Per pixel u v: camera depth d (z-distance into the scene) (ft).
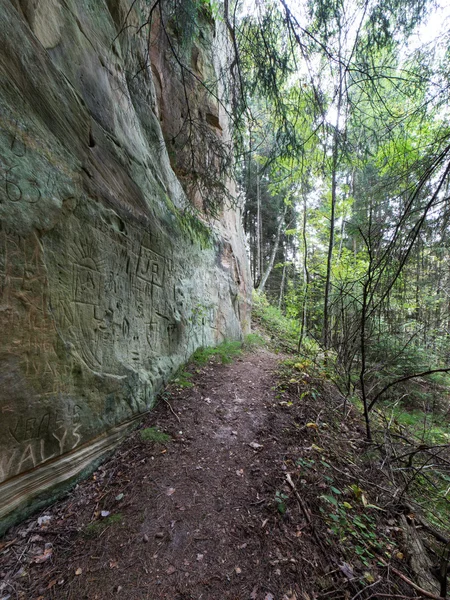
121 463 10.08
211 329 23.06
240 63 11.76
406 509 9.23
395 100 13.73
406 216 11.37
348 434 13.01
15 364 7.04
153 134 16.90
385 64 12.53
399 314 18.02
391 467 10.67
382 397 20.72
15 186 6.98
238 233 34.96
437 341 20.20
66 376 8.62
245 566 6.60
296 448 10.68
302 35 10.81
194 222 21.07
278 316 44.55
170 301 16.31
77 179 9.26
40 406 7.72
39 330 7.71
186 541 7.25
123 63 14.14
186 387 15.25
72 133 9.40
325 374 17.72
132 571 6.52
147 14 16.69
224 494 8.72
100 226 10.39
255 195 60.44
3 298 6.74
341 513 8.07
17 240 7.06
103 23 12.46
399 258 12.74
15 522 7.30
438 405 18.83
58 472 8.38
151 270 14.28
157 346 14.74
